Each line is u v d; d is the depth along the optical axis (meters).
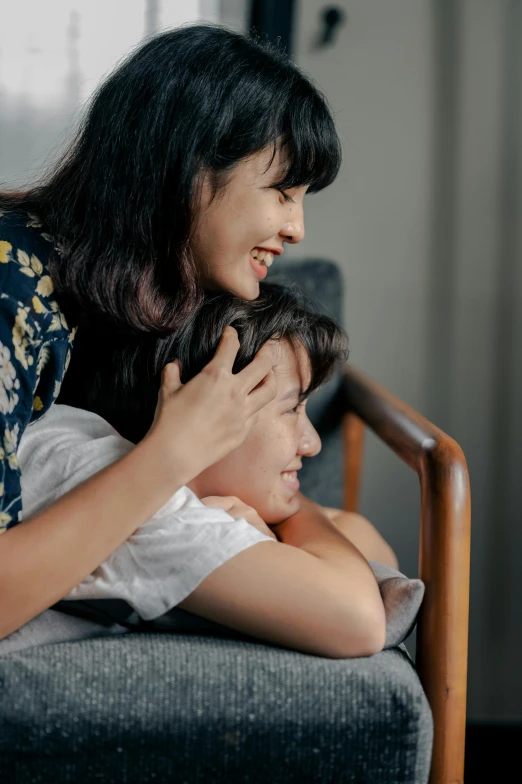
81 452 0.73
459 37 1.48
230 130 0.75
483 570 1.57
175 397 0.71
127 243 0.77
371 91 1.48
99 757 0.62
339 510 1.10
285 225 0.80
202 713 0.63
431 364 1.54
